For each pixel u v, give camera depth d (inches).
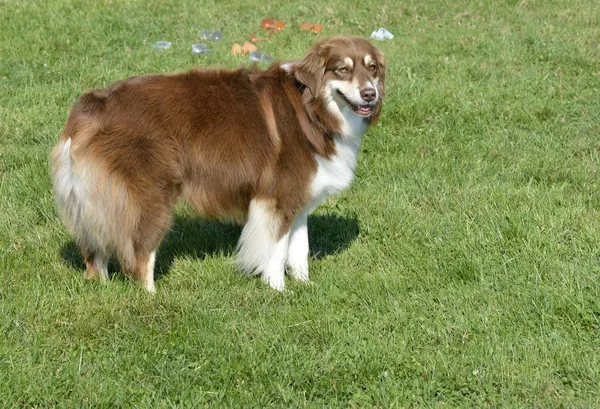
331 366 219.8
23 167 358.6
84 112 245.6
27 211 319.9
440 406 205.0
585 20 607.5
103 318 241.4
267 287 270.8
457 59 524.1
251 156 257.3
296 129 258.8
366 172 371.9
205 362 219.6
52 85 464.8
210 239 312.3
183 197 260.8
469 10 644.1
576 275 266.2
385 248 305.6
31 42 538.0
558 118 429.4
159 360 221.1
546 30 577.9
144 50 535.8
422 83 472.4
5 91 454.9
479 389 211.6
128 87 251.9
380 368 219.3
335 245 314.3
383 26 609.3
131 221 248.4
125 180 244.5
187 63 506.6
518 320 244.5
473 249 292.4
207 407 202.7
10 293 254.8
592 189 343.9
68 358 222.1
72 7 615.8
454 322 244.8
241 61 510.9
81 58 516.1
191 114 252.4
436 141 401.4
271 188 260.2
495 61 516.4
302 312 250.2
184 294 263.3
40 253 287.4
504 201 329.7
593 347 230.2
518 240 295.1
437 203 339.3
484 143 399.2
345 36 268.7
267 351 229.0
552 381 214.2
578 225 306.0
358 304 261.3
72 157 244.1
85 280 265.7
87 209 247.3
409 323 243.9
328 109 259.6
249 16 627.5
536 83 474.9
